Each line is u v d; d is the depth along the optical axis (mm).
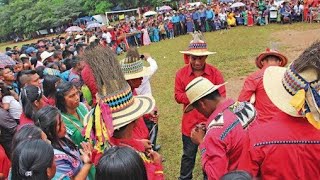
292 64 2174
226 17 22328
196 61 4145
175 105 8367
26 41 46656
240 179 1777
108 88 2471
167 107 8281
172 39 21562
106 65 2496
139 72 3613
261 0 22141
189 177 4566
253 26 21766
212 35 20328
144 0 46125
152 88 10195
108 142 2420
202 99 2752
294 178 2221
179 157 5699
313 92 2049
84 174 2744
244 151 2490
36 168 2104
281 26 20188
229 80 9953
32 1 51438
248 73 10461
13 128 4379
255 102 3488
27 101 3768
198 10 22688
